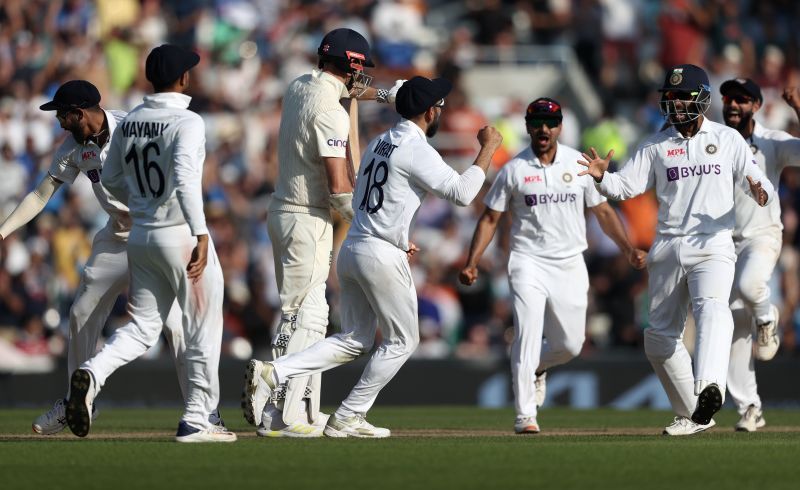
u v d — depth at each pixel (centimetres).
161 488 1978
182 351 2880
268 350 5353
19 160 6234
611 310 5550
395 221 2738
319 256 2919
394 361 2797
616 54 7494
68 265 5681
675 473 2169
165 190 2520
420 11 7400
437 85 2777
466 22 7456
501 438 2884
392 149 2752
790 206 5938
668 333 3016
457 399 4878
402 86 2792
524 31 7519
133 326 2583
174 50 2555
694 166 2942
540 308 3100
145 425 3509
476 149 6488
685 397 3036
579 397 4844
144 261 2558
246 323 5378
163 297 2600
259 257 5791
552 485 2020
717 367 2816
